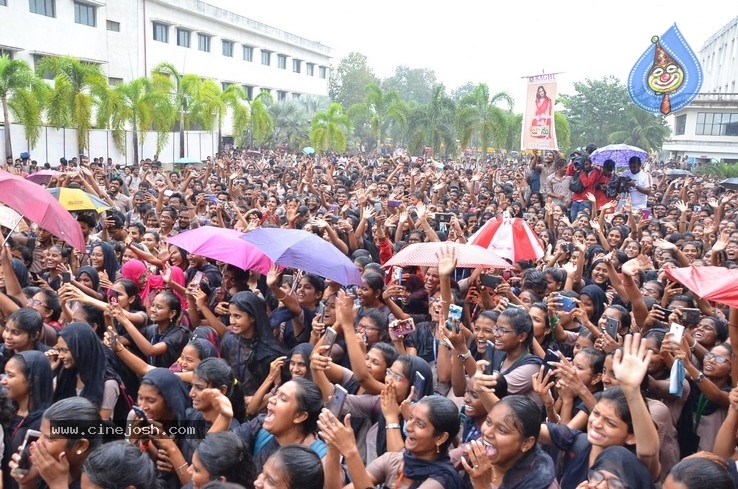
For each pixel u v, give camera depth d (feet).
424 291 23.88
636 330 20.16
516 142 123.44
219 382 13.91
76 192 29.60
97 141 100.27
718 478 9.36
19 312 16.15
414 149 126.82
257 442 13.43
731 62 181.47
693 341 16.96
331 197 47.98
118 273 25.72
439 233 32.83
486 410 13.43
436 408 11.62
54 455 11.43
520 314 16.05
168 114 101.81
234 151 127.24
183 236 23.76
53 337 18.07
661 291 24.39
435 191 48.96
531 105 56.13
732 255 28.86
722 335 18.66
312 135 135.64
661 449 13.93
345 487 11.96
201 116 114.62
